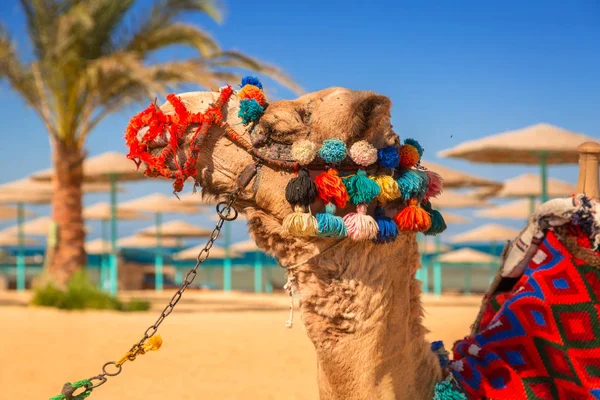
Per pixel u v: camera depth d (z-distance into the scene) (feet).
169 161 9.31
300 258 9.20
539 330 10.24
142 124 9.38
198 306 74.18
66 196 68.69
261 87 9.60
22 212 126.11
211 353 36.78
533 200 106.42
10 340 39.78
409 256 9.60
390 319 9.43
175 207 131.44
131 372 31.91
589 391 9.84
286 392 27.76
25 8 60.29
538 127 65.57
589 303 10.20
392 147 9.20
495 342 10.46
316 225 8.70
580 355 10.01
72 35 59.88
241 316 56.34
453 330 40.45
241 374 31.45
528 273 10.96
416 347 9.86
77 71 62.95
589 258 10.42
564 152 64.44
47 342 39.34
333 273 9.16
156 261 132.05
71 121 67.05
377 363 9.26
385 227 8.98
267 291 132.98
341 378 9.25
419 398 9.78
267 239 9.34
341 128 9.02
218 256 128.36
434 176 9.86
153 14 60.49
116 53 60.03
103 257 129.49
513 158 68.80
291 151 9.07
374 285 9.20
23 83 64.18
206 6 59.41
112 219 90.22
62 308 60.49
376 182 9.02
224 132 9.27
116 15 60.64
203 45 58.59
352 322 9.16
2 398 26.63
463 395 9.77
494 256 133.18
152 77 57.21
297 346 39.24
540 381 10.07
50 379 30.07
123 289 122.42
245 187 9.19
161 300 87.20
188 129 9.30
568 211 10.53
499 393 9.87
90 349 37.42
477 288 142.31
